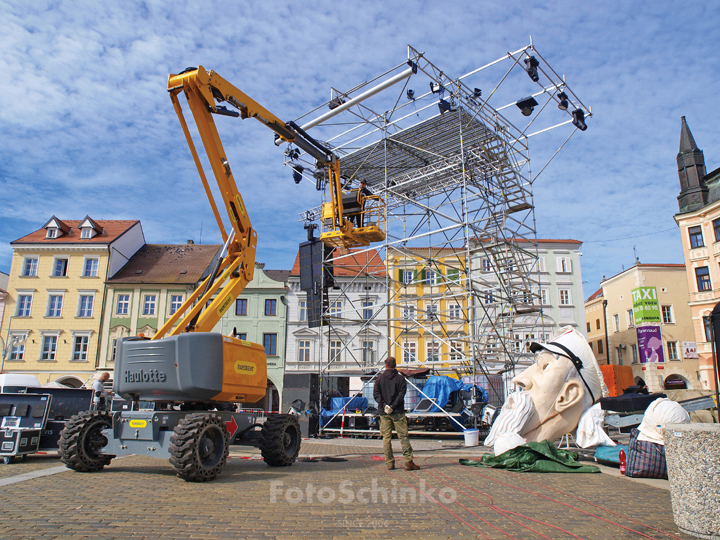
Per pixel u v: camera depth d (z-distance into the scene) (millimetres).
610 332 41562
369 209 16359
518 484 6027
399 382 7520
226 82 8844
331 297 33750
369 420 17297
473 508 4746
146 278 35219
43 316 34344
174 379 6887
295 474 7055
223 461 6676
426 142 15547
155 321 34156
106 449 7086
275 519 4328
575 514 4492
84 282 34875
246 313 34500
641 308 35844
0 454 8641
